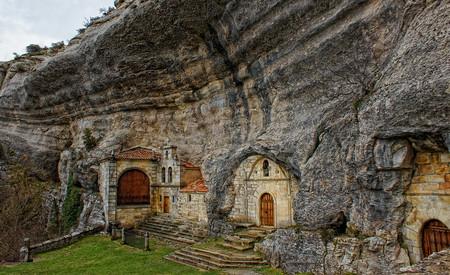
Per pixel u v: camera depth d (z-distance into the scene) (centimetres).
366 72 1320
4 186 3503
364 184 1180
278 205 1778
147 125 3002
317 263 1274
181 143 2733
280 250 1438
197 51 2253
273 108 1823
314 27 1523
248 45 1847
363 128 1175
